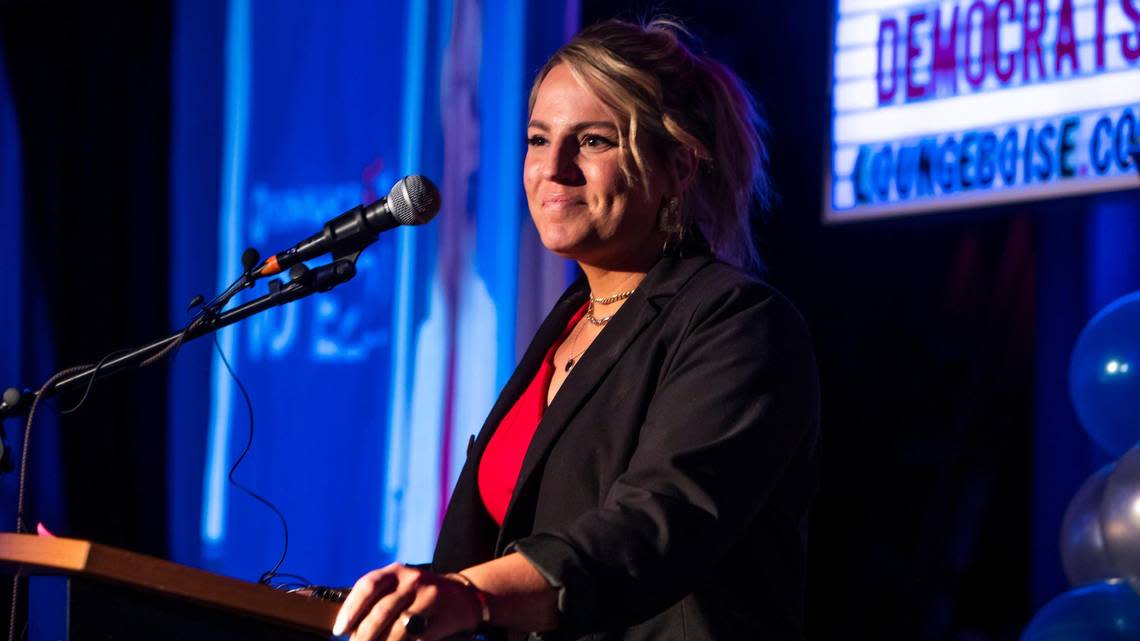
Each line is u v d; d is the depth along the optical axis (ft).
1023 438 41.81
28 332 46.29
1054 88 28.50
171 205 45.98
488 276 40.11
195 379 45.21
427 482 40.93
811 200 37.22
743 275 12.84
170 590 9.25
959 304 42.52
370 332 42.45
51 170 46.57
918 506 42.29
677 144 13.69
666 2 36.29
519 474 12.96
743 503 11.13
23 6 46.52
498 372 39.78
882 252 41.16
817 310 40.19
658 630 12.01
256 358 44.60
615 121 13.44
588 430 12.50
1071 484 37.22
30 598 12.38
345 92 43.75
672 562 10.41
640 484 11.01
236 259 45.09
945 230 42.14
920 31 31.24
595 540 10.27
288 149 44.57
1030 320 40.91
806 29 36.40
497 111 40.29
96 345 46.06
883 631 41.57
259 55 45.32
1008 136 29.30
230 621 9.87
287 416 43.80
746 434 11.40
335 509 42.75
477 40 40.91
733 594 12.18
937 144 30.73
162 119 46.24
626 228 13.65
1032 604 37.91
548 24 39.19
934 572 41.16
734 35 36.73
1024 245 41.11
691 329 12.32
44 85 46.75
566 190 13.57
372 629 9.30
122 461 45.62
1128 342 25.08
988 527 43.32
